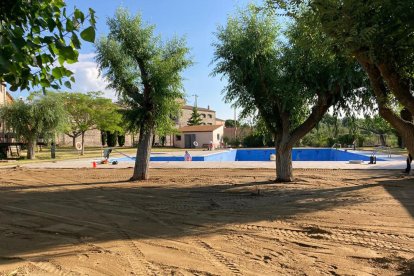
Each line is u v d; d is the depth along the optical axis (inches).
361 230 256.5
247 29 484.7
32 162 967.0
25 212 347.3
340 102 503.5
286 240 238.5
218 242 237.5
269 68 480.1
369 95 471.2
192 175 618.2
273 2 203.5
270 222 285.9
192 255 213.8
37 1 81.7
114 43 560.7
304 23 188.1
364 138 1501.0
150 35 563.8
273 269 189.3
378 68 171.6
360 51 164.7
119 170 741.9
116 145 2034.9
